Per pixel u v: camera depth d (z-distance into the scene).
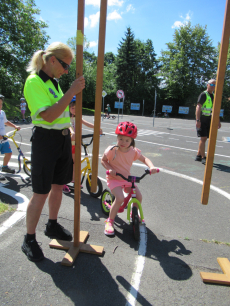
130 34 47.09
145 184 4.86
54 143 2.25
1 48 26.19
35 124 2.19
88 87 41.00
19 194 4.02
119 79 47.19
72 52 2.25
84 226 3.12
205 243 2.83
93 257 2.46
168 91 44.97
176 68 42.81
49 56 2.15
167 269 2.33
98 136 2.27
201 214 3.61
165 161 6.79
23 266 2.26
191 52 42.94
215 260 2.51
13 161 6.23
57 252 2.50
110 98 48.03
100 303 1.89
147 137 11.48
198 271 2.32
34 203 2.32
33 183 2.28
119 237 2.89
